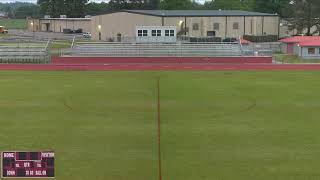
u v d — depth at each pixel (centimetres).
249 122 2450
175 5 14400
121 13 9638
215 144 1998
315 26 9656
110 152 1877
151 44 6644
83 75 4606
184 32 8900
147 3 16588
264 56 6125
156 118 2561
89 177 1578
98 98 3228
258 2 12750
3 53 6012
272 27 9538
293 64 5625
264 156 1822
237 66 5456
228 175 1603
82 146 1966
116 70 5062
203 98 3225
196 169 1664
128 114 2672
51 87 3759
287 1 12344
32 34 12488
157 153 1861
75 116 2614
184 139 2091
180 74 4722
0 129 2281
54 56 6178
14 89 3647
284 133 2197
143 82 4075
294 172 1633
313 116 2603
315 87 3769
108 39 9925
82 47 6525
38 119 2528
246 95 3366
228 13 9456
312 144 2000
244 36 9162
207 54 6438
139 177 1584
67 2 18088
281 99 3183
